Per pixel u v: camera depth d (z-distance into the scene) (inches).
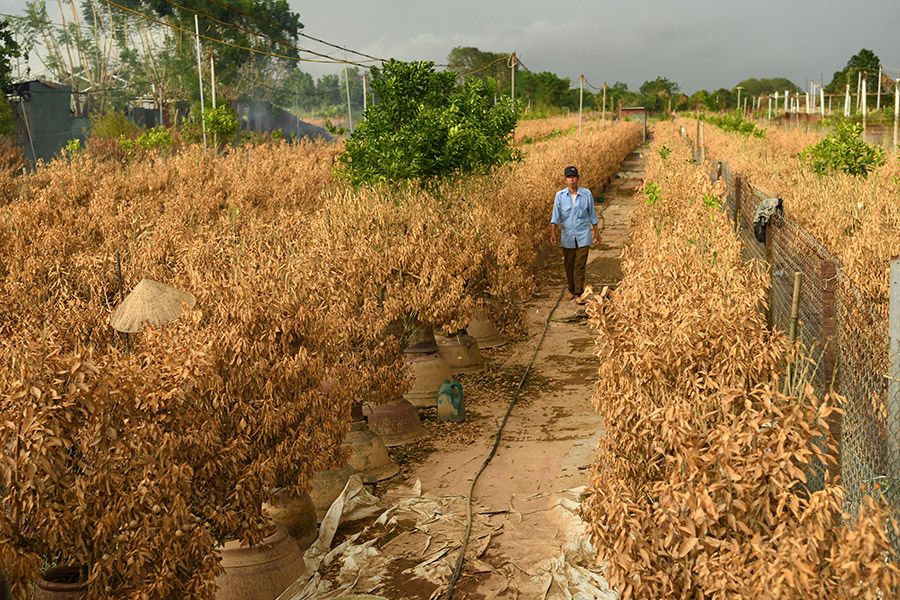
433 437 348.5
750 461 148.5
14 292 318.3
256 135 1808.6
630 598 159.3
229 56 3307.1
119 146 1412.4
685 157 1003.9
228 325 222.4
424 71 571.5
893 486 157.9
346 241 375.9
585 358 456.8
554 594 218.8
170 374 179.0
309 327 243.6
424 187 553.3
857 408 178.5
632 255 426.3
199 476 194.1
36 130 1803.6
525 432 349.1
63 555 166.6
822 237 423.8
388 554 247.0
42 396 150.3
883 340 180.4
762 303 309.0
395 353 331.3
